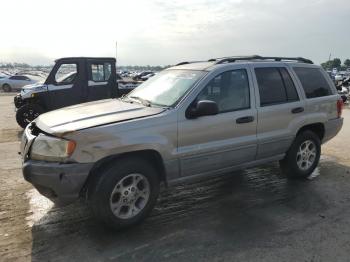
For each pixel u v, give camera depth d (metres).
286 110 5.34
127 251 3.67
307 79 5.82
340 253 3.65
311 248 3.74
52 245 3.77
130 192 4.05
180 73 5.02
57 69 10.41
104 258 3.54
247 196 5.16
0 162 6.74
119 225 4.00
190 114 4.37
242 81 4.97
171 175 4.36
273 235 4.02
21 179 5.77
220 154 4.68
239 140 4.84
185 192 5.29
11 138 9.05
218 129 4.60
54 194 3.87
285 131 5.37
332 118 6.12
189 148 4.39
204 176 4.69
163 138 4.16
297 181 5.80
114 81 10.96
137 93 5.24
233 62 5.07
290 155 5.62
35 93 10.20
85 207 4.69
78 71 10.47
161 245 3.79
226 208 4.74
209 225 4.25
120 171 3.91
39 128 4.12
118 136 3.88
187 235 4.00
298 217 4.48
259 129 5.05
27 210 4.61
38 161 3.87
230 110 4.76
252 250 3.70
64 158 3.75
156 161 4.31
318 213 4.60
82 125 3.87
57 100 10.42
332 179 5.91
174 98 4.52
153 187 4.21
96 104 4.91
